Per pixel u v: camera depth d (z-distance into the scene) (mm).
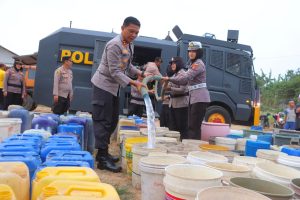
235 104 10031
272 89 47188
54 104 7301
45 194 1451
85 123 4699
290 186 1985
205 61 9805
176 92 5551
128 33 3793
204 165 2289
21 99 9336
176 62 5684
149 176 2400
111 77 3848
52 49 9500
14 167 1733
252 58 10273
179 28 10125
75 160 2162
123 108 9266
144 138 3701
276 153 3002
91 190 1523
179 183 1852
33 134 3115
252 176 2289
